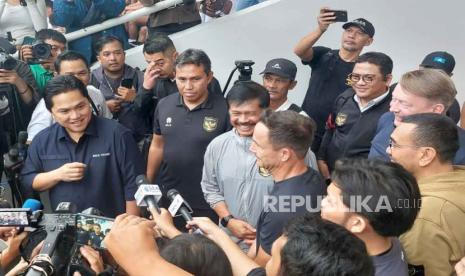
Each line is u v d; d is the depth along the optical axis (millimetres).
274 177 2189
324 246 1206
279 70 3271
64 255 1665
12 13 4652
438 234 1771
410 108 2381
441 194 1831
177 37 4770
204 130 3080
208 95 3178
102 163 2621
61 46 4191
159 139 3301
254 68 4816
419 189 1709
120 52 4047
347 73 3965
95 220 1696
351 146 3207
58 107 2490
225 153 2629
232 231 2555
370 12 4664
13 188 2871
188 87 3039
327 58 4047
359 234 1554
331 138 3463
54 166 2637
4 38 4129
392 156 2021
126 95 3742
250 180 2521
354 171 1584
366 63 3104
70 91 2484
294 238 1245
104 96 4039
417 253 1799
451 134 1935
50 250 1636
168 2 4625
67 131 2623
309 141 2123
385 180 1548
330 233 1241
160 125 3199
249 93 2543
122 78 4129
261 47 4766
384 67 3098
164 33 4613
